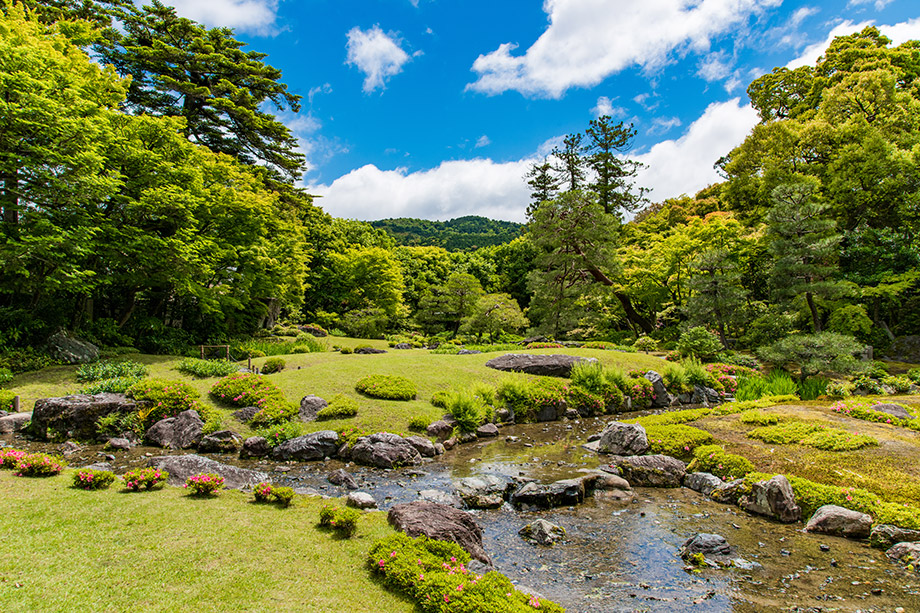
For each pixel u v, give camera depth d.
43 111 13.39
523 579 5.85
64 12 22.81
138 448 11.09
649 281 32.75
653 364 22.44
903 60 32.38
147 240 17.59
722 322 25.09
